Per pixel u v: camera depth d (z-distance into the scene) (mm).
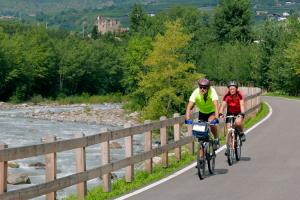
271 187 13383
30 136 52500
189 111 14984
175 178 15109
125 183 14891
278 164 17094
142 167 21281
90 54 140875
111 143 38594
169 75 67250
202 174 14922
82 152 12469
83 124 74250
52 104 123062
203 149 14898
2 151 9531
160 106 67438
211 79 123000
